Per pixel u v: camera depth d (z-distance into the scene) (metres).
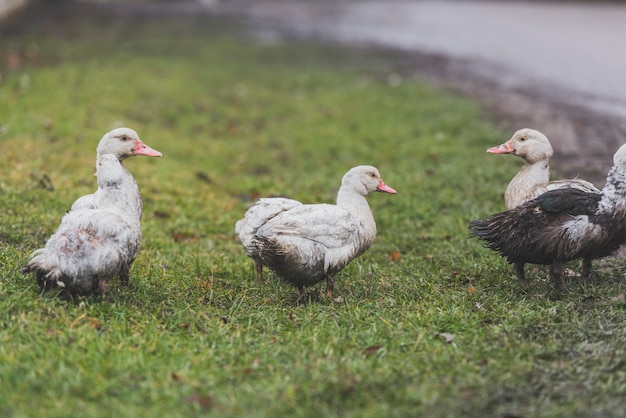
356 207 4.25
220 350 3.80
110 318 3.93
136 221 4.10
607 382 3.64
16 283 4.08
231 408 3.54
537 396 3.60
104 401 3.55
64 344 3.77
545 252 4.11
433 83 8.20
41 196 5.00
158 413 3.51
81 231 3.94
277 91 8.33
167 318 3.99
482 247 4.64
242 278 4.43
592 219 4.07
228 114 7.41
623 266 4.39
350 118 7.11
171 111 7.16
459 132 6.36
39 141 5.82
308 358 3.77
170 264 4.49
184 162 6.05
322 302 4.20
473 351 3.80
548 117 6.46
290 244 4.06
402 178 5.55
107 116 6.52
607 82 7.54
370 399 3.58
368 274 4.47
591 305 4.04
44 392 3.58
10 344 3.74
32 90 6.90
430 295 4.19
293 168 6.07
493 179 5.42
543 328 3.90
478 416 3.52
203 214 5.14
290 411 3.54
